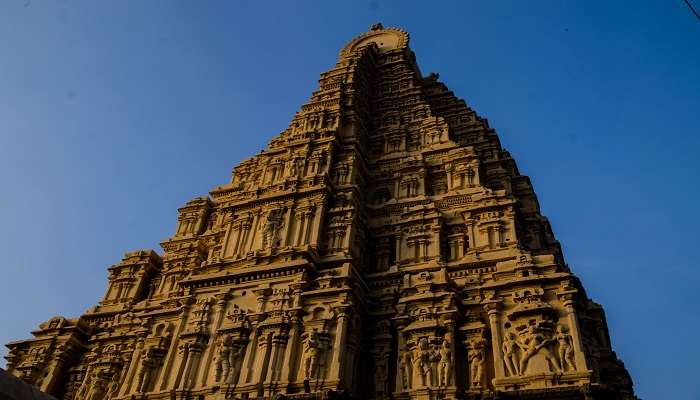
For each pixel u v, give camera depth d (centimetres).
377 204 4300
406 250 3728
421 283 3200
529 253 3241
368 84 5884
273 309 3183
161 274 4675
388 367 3055
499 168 4931
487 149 5259
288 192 3897
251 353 3053
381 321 3266
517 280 2952
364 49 6244
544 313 2773
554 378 2553
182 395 3006
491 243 3459
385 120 5266
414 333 2962
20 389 1507
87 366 4003
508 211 3581
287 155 4366
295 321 3091
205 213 5184
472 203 3791
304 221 3731
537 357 2658
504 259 3266
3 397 1434
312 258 3459
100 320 4406
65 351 4075
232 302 3384
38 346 4166
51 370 3978
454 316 2975
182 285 3603
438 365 2820
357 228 3850
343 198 3938
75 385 3928
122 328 4169
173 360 3247
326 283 3234
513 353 2727
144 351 3438
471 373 2803
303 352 2959
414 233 3769
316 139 4450
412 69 6209
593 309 3788
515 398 2506
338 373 2800
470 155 4225
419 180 4247
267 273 3422
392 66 6194
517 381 2617
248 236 3825
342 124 4791
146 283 4741
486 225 3553
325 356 2914
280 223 3781
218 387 2955
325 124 4706
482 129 5556
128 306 4459
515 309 2838
